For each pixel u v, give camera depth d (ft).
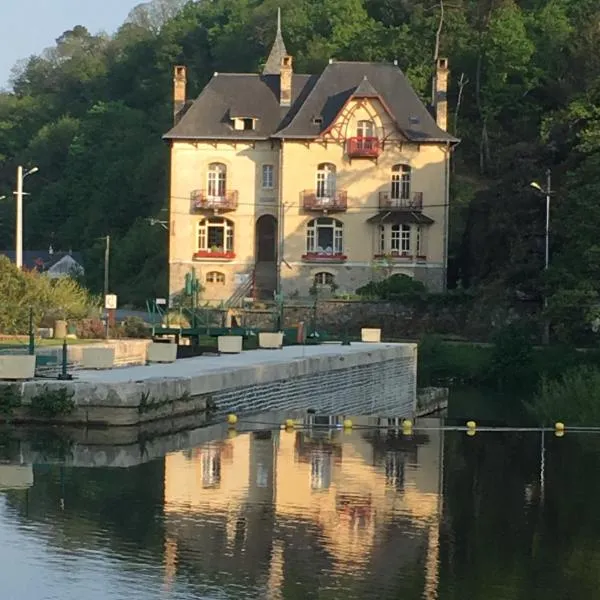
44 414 82.58
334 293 225.35
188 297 217.36
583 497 66.03
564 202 186.29
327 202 225.76
